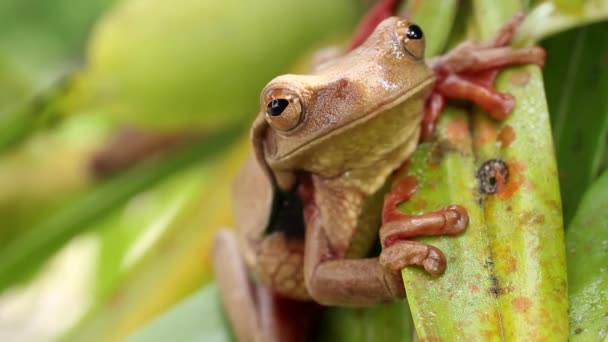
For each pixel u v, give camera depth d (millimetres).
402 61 295
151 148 386
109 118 375
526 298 279
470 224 287
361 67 295
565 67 304
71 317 419
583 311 279
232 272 333
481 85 296
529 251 282
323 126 295
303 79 295
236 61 367
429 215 287
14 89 409
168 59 366
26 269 371
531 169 289
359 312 310
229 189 362
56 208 390
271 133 303
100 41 368
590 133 298
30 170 387
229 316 332
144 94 368
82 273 428
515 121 293
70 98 366
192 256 359
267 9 365
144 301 359
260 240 320
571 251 286
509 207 287
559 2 297
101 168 388
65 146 389
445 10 306
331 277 300
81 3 511
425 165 297
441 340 278
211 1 365
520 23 298
